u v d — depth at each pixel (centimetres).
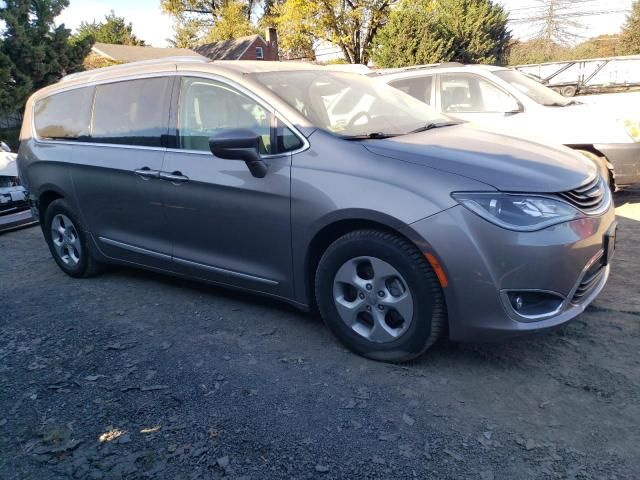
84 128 449
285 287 343
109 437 261
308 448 246
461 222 273
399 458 237
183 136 379
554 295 278
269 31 4175
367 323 319
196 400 286
